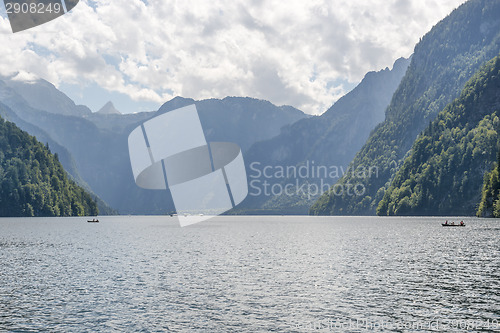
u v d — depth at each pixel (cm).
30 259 8444
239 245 11681
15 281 6044
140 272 6856
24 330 3903
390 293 5269
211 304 4769
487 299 4966
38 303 4800
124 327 3991
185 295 5188
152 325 4047
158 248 10819
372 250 10044
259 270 7056
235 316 4328
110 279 6222
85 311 4494
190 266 7525
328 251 9912
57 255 9156
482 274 6575
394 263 7800
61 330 3906
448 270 6969
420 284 5806
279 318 4259
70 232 17662
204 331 3888
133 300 4944
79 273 6738
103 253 9575
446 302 4841
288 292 5344
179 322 4138
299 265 7612
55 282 5984
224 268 7288
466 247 10469
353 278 6281
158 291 5403
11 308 4594
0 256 8919
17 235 15338
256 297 5094
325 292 5334
